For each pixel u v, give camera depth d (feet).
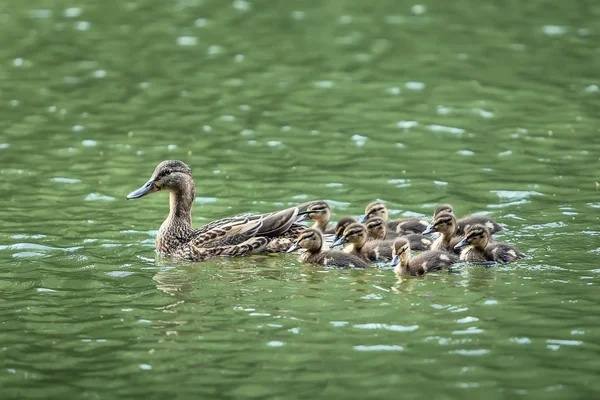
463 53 89.35
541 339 37.60
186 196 50.80
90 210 56.54
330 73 84.79
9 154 66.23
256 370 35.81
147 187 50.57
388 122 72.43
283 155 65.92
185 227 50.57
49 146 68.08
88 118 74.18
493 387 34.04
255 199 57.93
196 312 41.27
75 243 51.08
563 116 72.23
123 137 70.03
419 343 37.55
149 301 42.73
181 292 43.80
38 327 40.06
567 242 48.62
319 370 35.65
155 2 108.68
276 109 75.92
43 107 76.48
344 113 74.74
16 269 47.01
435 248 49.55
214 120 73.56
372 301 41.88
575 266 45.27
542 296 41.78
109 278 45.91
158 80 83.35
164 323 40.16
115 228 53.72
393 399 33.42
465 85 80.59
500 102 76.07
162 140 69.26
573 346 36.99
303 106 76.48
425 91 79.46
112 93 80.12
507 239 49.16
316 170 62.85
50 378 35.63
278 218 50.80
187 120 73.67
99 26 99.14
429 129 70.59
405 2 107.86
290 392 34.17
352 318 40.09
